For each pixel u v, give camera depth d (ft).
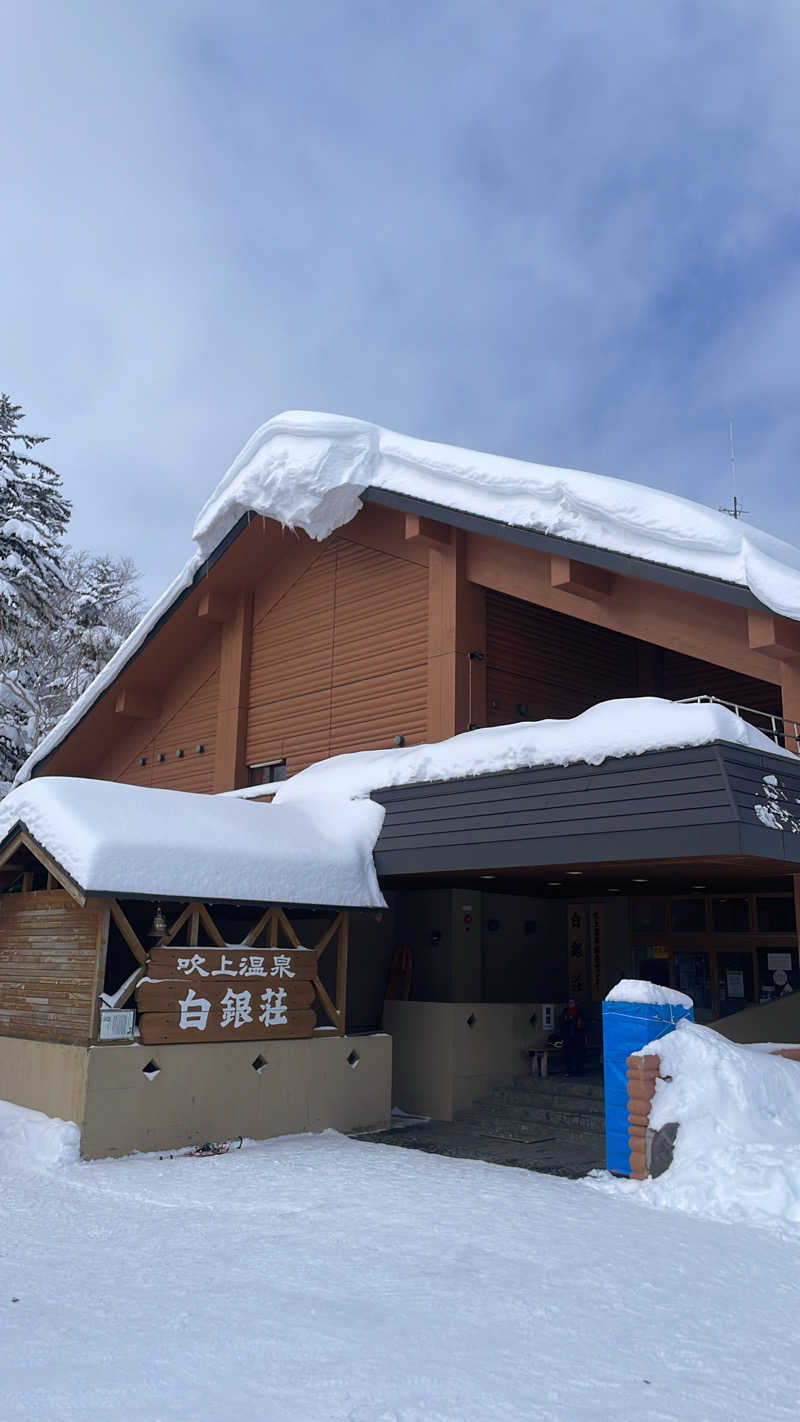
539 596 45.29
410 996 53.42
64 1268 22.56
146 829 40.01
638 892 55.42
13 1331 18.30
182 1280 21.49
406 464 48.32
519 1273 21.83
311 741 56.08
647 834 33.81
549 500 41.34
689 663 58.49
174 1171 33.94
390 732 51.47
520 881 49.70
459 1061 48.83
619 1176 32.07
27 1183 32.65
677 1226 26.11
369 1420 14.56
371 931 54.08
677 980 54.65
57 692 107.45
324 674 56.24
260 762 58.95
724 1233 25.46
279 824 44.73
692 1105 30.66
